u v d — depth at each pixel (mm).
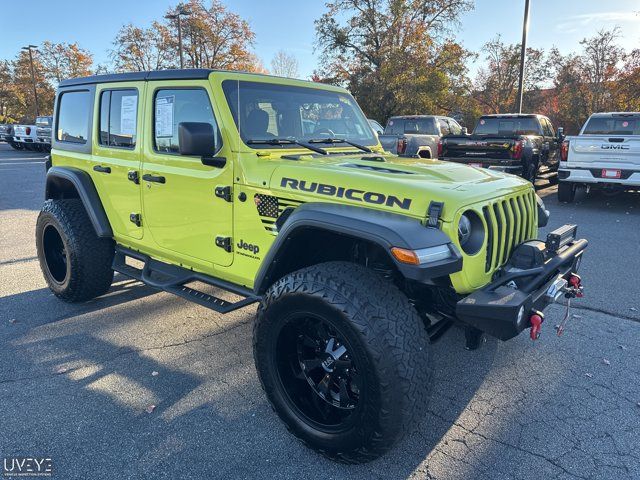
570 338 3879
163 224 3541
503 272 2764
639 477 2391
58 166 4453
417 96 29797
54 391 3092
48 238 4539
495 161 9742
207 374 3328
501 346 3758
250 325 4102
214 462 2484
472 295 2438
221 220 3117
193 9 41281
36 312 4328
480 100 36219
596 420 2846
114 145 3883
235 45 43406
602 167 9000
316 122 3646
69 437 2652
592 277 5254
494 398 3074
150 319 4207
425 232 2295
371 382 2191
